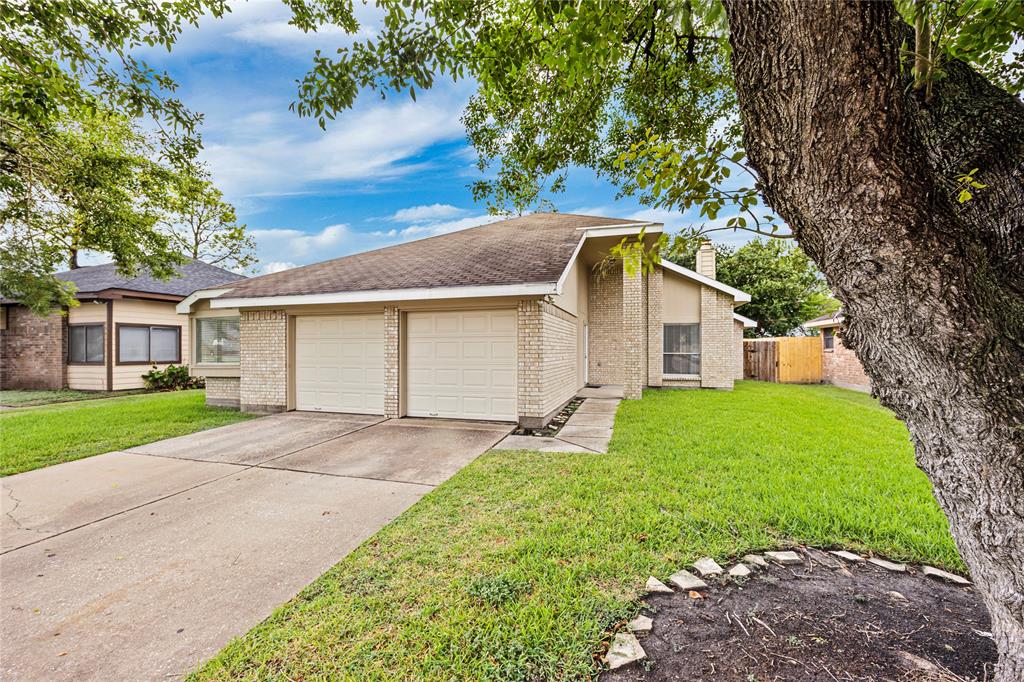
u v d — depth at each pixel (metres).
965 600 2.68
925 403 1.59
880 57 1.45
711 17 2.84
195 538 3.65
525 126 4.45
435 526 3.79
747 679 2.07
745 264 24.77
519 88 3.96
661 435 7.07
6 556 3.37
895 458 5.64
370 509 4.23
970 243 1.49
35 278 10.24
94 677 2.18
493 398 8.47
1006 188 1.63
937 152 1.73
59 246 10.16
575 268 11.94
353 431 7.76
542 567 3.08
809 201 1.62
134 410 10.42
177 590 2.91
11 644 2.41
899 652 2.22
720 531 3.60
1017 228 1.60
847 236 1.55
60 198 8.35
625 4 2.81
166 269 9.96
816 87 1.50
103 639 2.45
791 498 4.21
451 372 8.75
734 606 2.64
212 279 19.06
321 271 10.55
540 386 7.96
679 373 14.63
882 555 3.25
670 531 3.58
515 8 3.10
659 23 3.28
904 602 2.66
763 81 1.64
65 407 11.14
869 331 1.66
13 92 5.45
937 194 1.49
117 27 4.67
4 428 8.16
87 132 9.83
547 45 3.29
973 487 1.55
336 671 2.18
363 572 3.07
